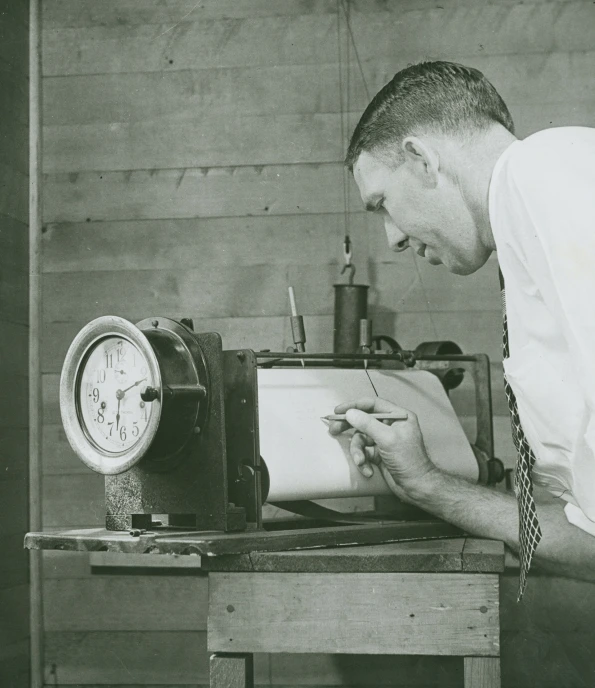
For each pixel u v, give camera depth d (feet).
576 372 3.39
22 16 7.61
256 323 7.42
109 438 4.67
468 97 4.32
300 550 4.33
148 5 7.67
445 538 5.09
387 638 4.03
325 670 7.08
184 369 4.56
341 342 6.70
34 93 7.66
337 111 7.47
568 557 4.66
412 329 7.34
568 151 3.64
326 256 7.41
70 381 4.76
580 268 3.38
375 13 7.47
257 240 7.47
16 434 7.26
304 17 7.54
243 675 4.17
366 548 4.43
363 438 5.24
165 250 7.53
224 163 7.54
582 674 6.94
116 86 7.66
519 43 7.35
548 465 4.16
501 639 7.04
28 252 7.59
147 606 7.27
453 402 7.26
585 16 7.31
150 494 4.71
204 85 7.59
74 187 7.63
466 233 4.44
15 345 7.32
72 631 7.32
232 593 4.19
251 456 4.63
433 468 5.00
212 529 4.49
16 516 7.19
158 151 7.59
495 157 4.22
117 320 4.51
